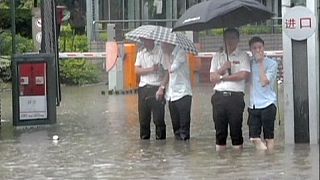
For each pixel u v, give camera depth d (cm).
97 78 3194
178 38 1488
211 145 1448
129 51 2620
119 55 2605
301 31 1377
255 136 1369
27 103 1789
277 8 3562
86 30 3894
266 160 1261
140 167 1233
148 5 3991
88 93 2688
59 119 1919
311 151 1328
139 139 1552
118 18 3981
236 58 1352
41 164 1284
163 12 3972
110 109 2123
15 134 1673
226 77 1353
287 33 1384
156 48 1519
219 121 1369
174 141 1514
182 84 1505
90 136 1612
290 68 1399
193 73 2850
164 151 1390
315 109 1398
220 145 1377
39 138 1600
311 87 1395
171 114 1524
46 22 2011
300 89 1402
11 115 2045
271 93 1356
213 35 3400
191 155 1337
